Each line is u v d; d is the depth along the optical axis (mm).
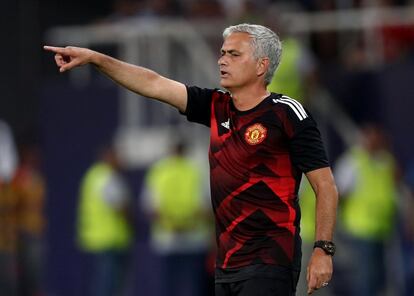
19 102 61812
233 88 22797
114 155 50531
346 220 47812
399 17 50656
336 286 48438
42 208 56688
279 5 52875
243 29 22844
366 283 47000
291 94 45344
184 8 52969
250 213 22484
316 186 22328
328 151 49031
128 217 50531
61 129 53219
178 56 50969
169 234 47875
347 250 48469
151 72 23453
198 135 50688
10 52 62188
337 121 49031
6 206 57000
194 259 48156
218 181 22734
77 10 62125
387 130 48156
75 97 52906
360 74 48844
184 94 23328
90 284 52812
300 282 42625
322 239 22062
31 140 61062
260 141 22406
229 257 22656
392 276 48219
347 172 47094
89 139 52688
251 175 22469
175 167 47969
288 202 22516
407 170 47906
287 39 45875
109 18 56625
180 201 47750
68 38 54594
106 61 23172
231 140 22656
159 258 50281
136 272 50938
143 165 51219
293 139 22359
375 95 48562
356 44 51219
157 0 52688
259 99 22781
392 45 50562
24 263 57125
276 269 22391
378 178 47031
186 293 48219
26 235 57156
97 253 50219
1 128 61062
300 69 45469
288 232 22484
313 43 51562
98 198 50031
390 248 48188
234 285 22656
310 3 52719
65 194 53312
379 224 46938
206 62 50656
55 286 53750
